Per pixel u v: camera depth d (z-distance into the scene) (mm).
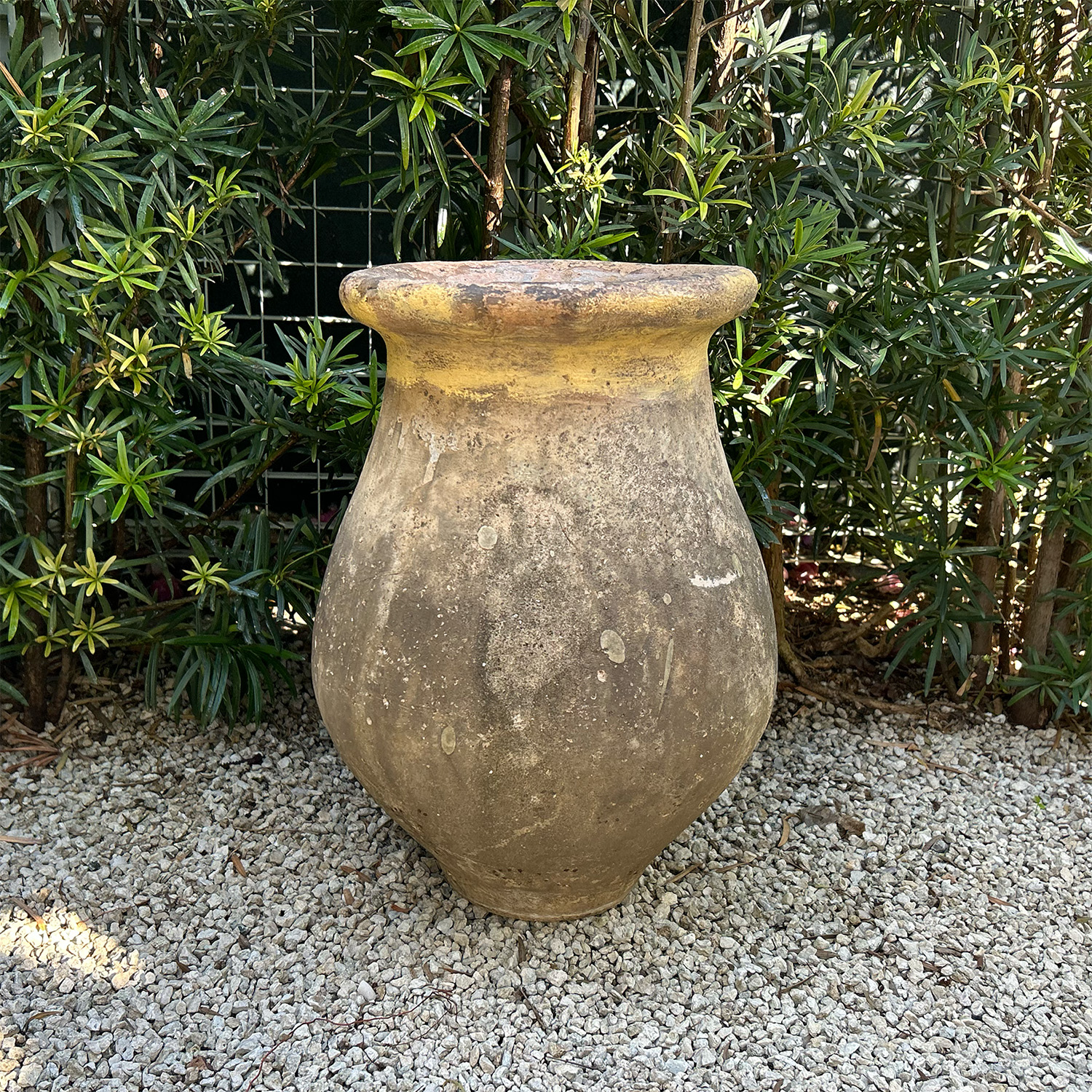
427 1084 1723
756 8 2570
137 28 2553
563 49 2184
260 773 2551
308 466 3330
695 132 2398
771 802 2529
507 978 1930
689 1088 1739
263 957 1989
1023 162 2574
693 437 1761
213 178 2377
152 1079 1721
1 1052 1766
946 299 2355
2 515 2504
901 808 2535
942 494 2875
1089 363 2441
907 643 2789
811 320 2369
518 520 1641
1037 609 2771
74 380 2229
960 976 2018
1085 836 2461
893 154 2498
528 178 2930
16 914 2070
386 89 2244
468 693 1639
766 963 2014
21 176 2160
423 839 1905
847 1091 1744
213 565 2619
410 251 3207
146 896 2141
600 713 1637
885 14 2707
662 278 1663
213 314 2271
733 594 1768
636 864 1950
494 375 1630
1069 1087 1775
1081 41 2551
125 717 2738
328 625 1839
